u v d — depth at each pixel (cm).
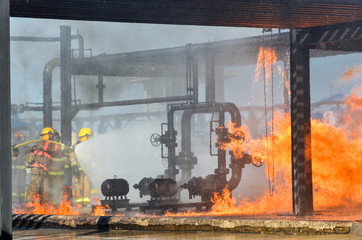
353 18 1798
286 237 1211
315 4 1627
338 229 1251
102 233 1392
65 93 2917
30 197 2203
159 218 1427
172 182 2183
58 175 2245
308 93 1930
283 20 1802
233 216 1891
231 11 1691
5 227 859
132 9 1653
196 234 1312
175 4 1606
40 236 1367
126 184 2230
